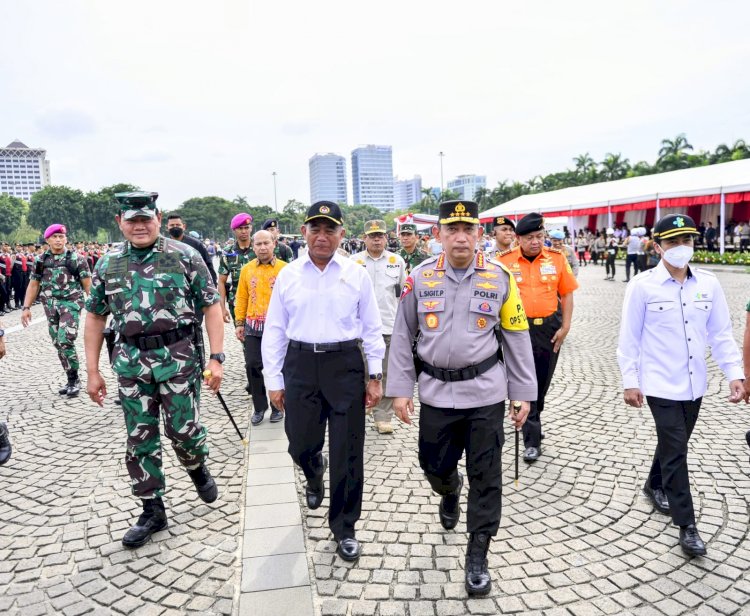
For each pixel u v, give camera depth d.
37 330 11.40
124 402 3.13
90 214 93.56
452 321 2.83
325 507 3.63
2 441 4.42
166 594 2.75
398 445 4.69
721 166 25.27
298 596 2.72
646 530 3.27
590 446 4.56
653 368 3.17
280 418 5.37
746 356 3.24
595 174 54.25
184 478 4.07
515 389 2.94
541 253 4.24
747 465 4.10
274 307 3.21
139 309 3.06
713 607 2.59
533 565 2.94
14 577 2.91
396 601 2.68
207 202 103.81
